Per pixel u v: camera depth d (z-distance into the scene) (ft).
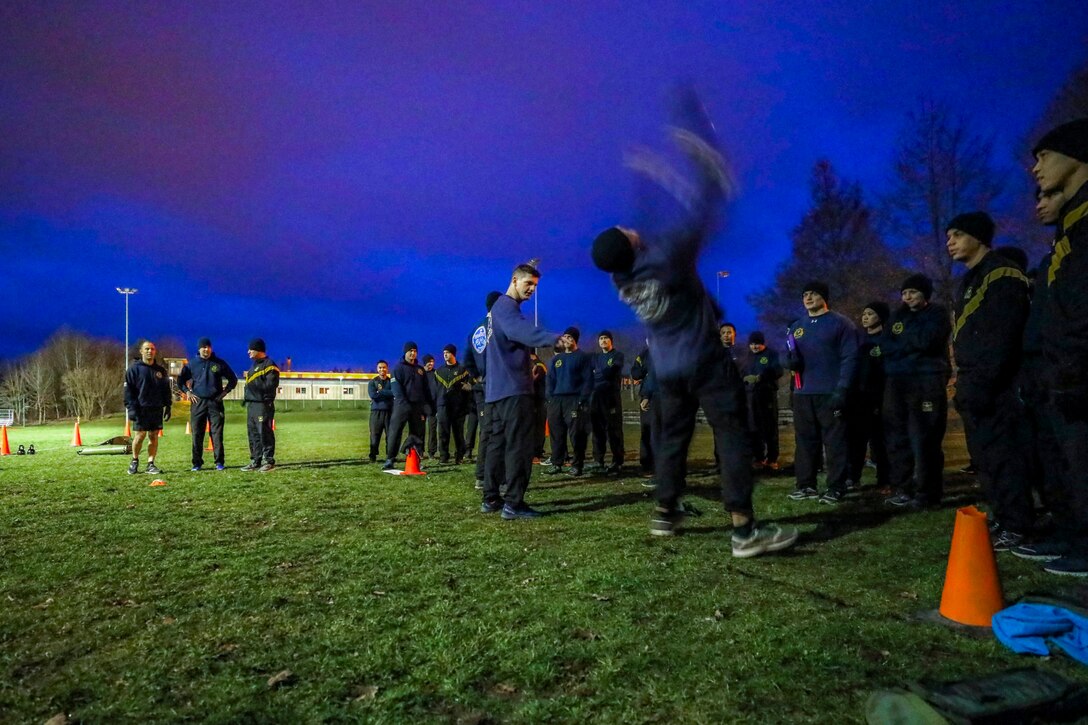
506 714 6.42
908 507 17.07
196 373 30.25
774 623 8.50
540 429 32.27
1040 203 10.01
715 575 10.78
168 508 18.69
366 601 9.78
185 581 10.98
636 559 11.91
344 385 227.61
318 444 48.96
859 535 13.69
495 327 16.85
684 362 12.37
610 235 12.39
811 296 18.49
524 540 13.76
